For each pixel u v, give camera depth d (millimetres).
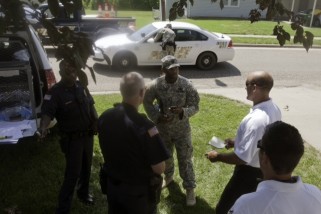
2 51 4652
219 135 6199
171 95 3783
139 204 2814
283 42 2309
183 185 4176
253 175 2947
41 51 4973
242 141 2828
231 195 3096
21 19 2092
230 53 11625
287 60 13344
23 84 4273
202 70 11492
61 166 4961
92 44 2088
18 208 4031
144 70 11195
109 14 14461
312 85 10086
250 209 1660
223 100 8250
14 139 4090
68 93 3570
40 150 5367
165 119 3777
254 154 2848
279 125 1747
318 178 4879
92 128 3752
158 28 11016
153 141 2672
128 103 2715
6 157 5152
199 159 5320
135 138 2635
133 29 14344
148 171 2770
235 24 23891
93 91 8883
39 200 4199
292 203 1645
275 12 2260
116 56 10820
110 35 12922
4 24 2080
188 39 11188
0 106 4305
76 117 3602
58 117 3637
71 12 2123
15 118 4316
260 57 13719
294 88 9711
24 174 4734
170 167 4340
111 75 10453
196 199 4344
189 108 3836
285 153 1639
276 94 9062
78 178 3875
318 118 7348
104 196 4320
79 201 4156
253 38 17422
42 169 4863
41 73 4973
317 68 12242
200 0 29516
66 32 2068
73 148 3652
